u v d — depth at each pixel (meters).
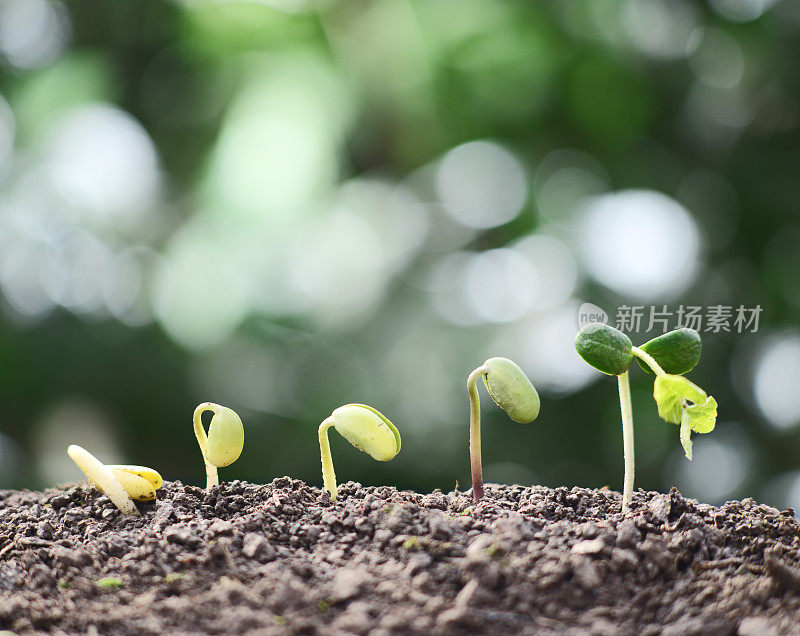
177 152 1.31
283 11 1.22
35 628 0.63
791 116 1.29
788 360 1.28
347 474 1.27
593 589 0.64
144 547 0.66
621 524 0.66
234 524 0.66
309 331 1.29
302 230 1.20
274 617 0.63
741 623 0.63
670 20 1.31
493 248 1.34
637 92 1.30
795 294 1.29
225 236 1.17
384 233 1.31
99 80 1.25
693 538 0.65
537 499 0.69
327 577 0.65
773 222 1.30
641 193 1.33
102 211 1.30
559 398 1.27
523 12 1.27
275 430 1.29
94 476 0.68
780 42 1.28
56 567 0.65
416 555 0.65
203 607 0.63
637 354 0.67
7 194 1.29
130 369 1.31
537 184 1.33
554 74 1.29
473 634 0.62
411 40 1.24
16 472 1.28
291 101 1.13
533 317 1.27
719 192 1.33
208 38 1.23
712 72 1.32
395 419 1.26
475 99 1.30
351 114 1.19
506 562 0.64
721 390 1.28
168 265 1.23
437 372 1.27
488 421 1.26
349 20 1.23
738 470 1.28
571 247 1.30
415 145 1.31
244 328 1.24
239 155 1.11
